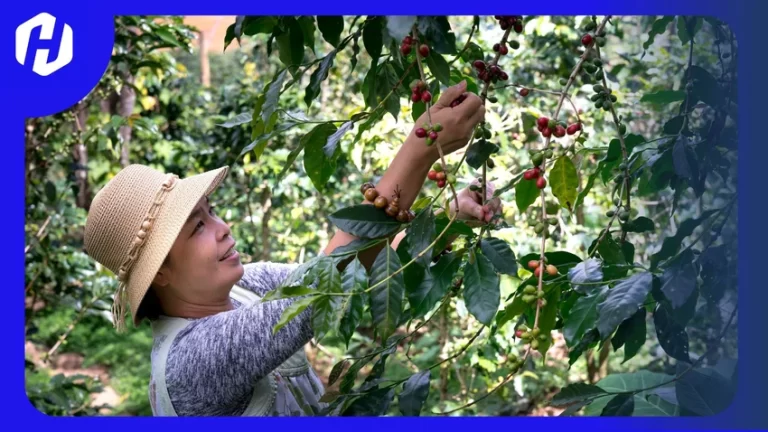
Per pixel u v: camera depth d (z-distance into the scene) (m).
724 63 1.46
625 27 3.39
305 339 1.33
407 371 3.95
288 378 1.58
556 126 1.25
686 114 1.47
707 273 1.27
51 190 3.51
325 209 4.39
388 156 3.30
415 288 1.29
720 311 1.29
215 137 4.41
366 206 1.25
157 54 3.51
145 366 5.15
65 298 3.76
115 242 1.52
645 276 1.13
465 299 1.18
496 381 3.69
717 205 1.55
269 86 1.51
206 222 1.56
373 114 1.51
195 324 1.44
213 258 1.53
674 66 2.95
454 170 1.28
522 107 3.33
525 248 3.28
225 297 1.58
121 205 1.51
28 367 3.79
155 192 1.52
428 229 1.21
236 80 4.68
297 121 1.53
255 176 4.35
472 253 1.22
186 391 1.38
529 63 3.78
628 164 1.48
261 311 1.35
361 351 4.56
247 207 4.57
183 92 4.96
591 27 1.46
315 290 1.17
